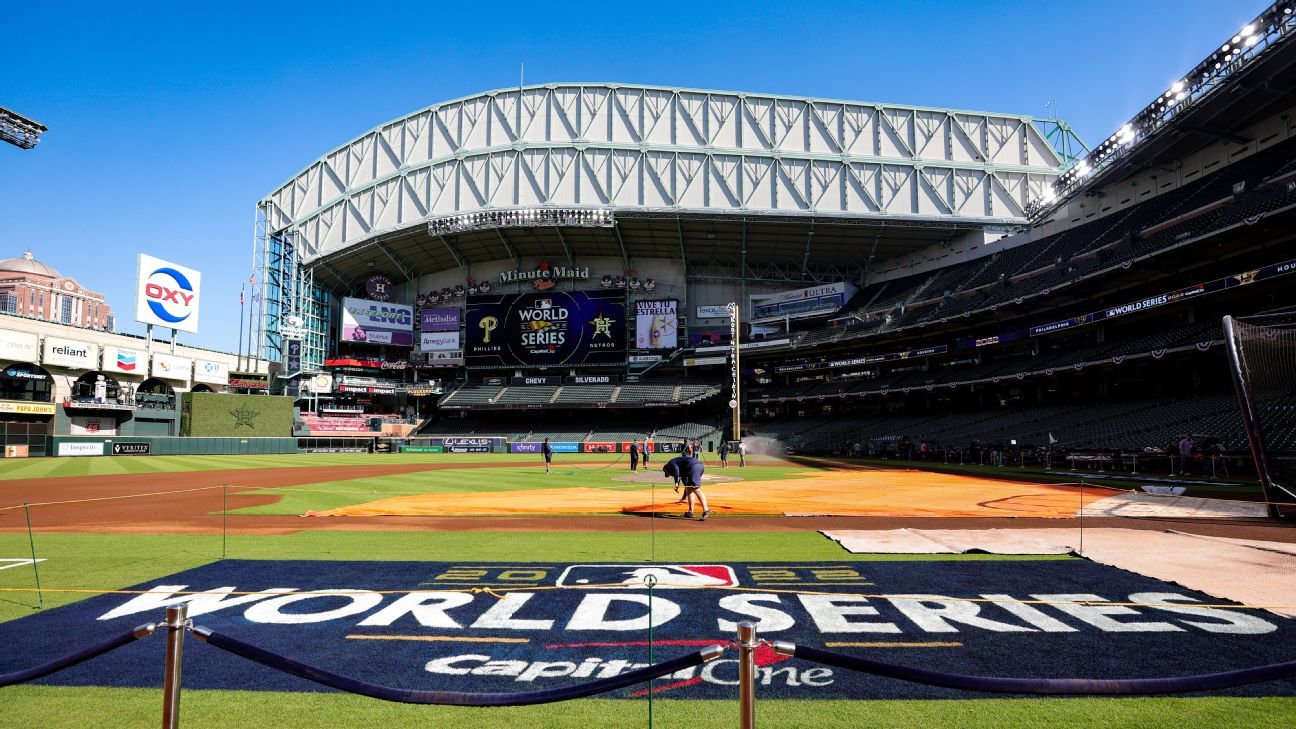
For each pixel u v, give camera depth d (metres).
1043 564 8.05
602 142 62.19
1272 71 29.50
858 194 59.56
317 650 5.12
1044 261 44.53
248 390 67.25
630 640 5.34
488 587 7.06
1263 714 3.97
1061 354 40.50
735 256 66.31
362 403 71.38
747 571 7.79
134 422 54.19
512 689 4.37
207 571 7.93
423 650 5.11
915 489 19.58
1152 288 36.69
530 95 64.44
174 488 21.58
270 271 72.19
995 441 37.34
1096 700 4.21
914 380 50.69
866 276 66.94
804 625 5.67
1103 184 44.66
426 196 65.25
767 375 65.00
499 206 62.75
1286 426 22.38
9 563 8.48
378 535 10.91
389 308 69.88
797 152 60.53
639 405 62.56
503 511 14.27
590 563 8.37
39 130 33.41
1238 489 18.55
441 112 66.44
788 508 14.51
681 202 60.75
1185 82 32.53
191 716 4.00
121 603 6.50
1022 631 5.45
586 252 68.12
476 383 70.44
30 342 47.28
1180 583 6.97
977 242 57.91
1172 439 28.28
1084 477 24.28
